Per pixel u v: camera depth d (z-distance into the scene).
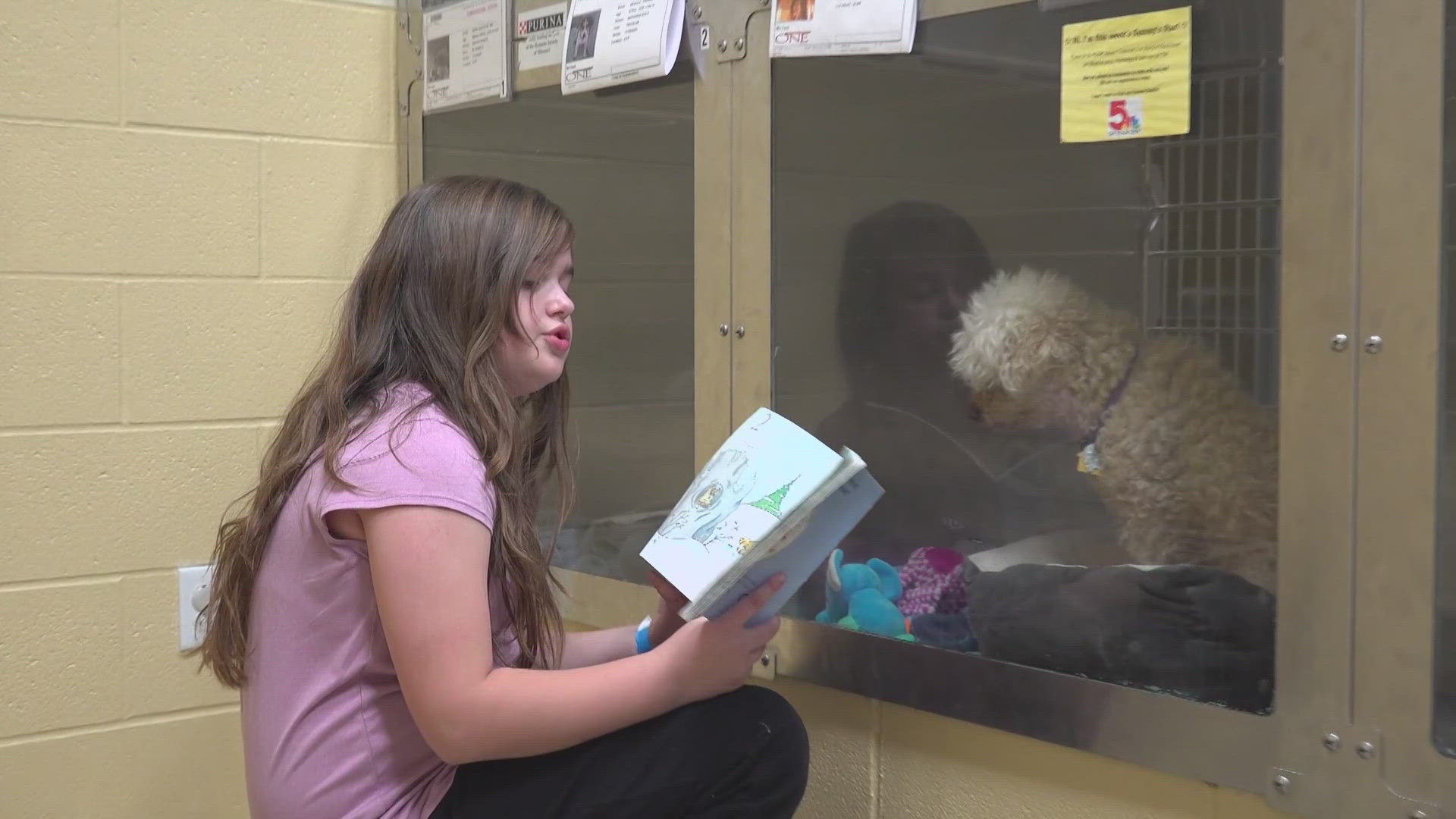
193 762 1.82
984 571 1.28
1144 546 1.16
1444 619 0.96
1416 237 0.96
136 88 1.73
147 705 1.78
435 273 1.14
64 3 1.67
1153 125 1.12
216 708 1.83
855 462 1.00
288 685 1.08
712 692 1.10
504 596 1.14
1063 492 1.21
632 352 1.61
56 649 1.71
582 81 1.61
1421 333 0.96
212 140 1.79
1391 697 0.98
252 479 1.84
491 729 1.02
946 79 1.27
